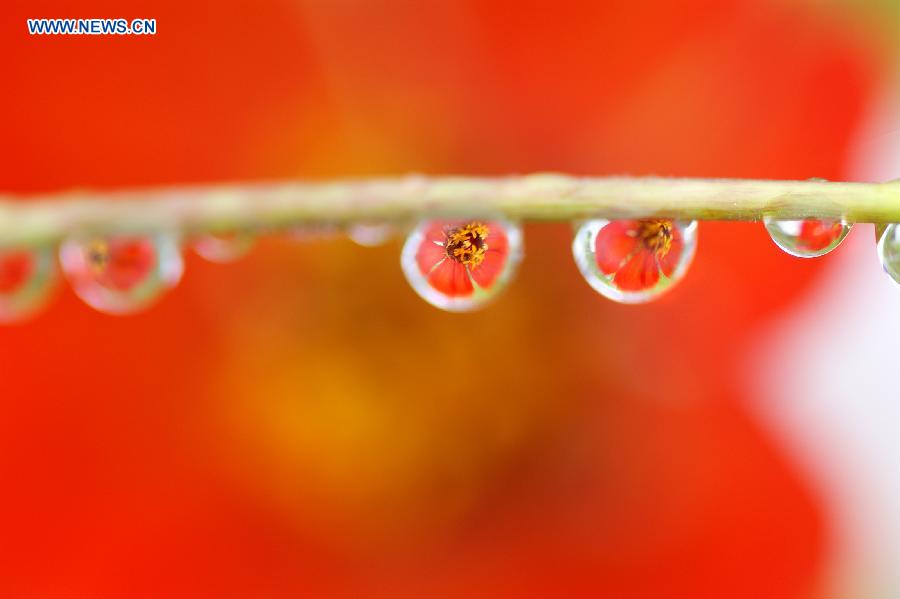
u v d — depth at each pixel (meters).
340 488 0.10
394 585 0.10
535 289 0.11
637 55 0.10
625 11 0.10
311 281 0.11
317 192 0.07
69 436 0.10
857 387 0.10
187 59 0.10
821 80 0.10
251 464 0.10
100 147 0.10
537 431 0.11
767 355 0.10
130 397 0.10
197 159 0.10
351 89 0.10
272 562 0.10
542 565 0.10
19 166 0.09
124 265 0.08
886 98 0.10
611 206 0.07
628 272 0.08
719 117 0.10
